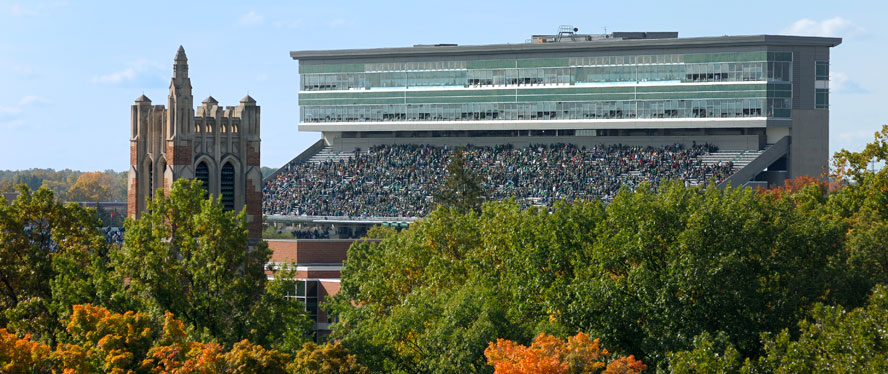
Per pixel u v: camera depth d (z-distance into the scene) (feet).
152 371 216.13
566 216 293.02
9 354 208.64
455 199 623.36
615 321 258.16
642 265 260.42
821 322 215.10
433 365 248.52
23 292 291.38
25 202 301.63
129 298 276.21
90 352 218.38
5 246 293.23
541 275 279.08
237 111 373.81
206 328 269.23
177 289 280.72
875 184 367.45
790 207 301.02
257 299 289.74
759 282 266.57
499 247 310.45
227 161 367.66
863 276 280.72
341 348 231.50
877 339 199.72
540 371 203.00
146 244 286.46
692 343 245.45
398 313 267.59
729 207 273.54
